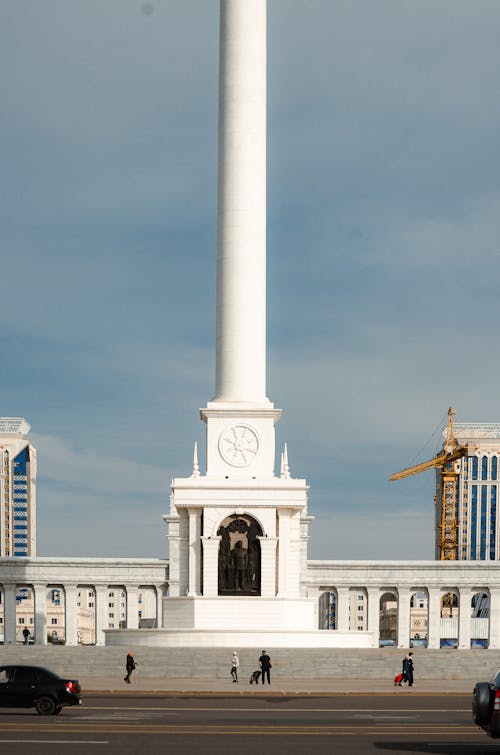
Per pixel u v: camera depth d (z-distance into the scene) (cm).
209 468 9938
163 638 9488
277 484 9862
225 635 9350
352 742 4328
